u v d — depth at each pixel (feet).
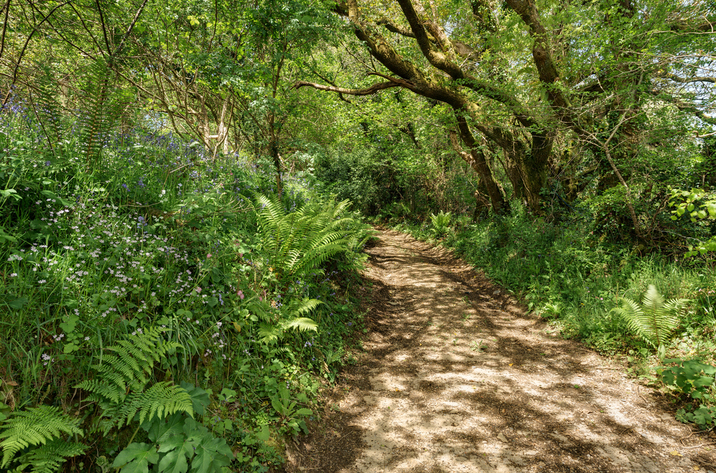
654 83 23.03
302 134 44.39
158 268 10.53
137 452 6.84
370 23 28.73
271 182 21.79
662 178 21.88
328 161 58.03
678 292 16.30
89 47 18.54
